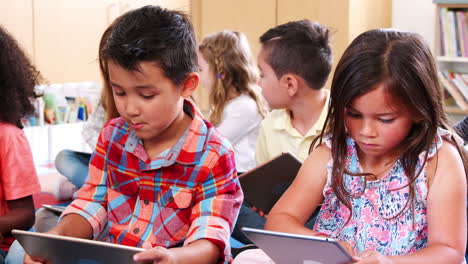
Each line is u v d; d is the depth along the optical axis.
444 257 1.18
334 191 1.34
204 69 2.63
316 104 2.04
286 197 1.40
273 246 1.14
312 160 1.40
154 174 1.32
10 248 1.61
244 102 2.56
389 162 1.32
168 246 1.30
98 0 3.52
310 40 1.99
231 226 1.30
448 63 3.60
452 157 1.26
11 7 3.22
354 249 1.34
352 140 1.35
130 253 1.07
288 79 2.00
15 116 1.70
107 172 1.38
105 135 1.39
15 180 1.66
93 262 1.14
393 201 1.31
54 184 2.91
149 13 1.22
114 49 1.16
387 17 3.63
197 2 3.83
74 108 3.71
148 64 1.15
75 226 1.33
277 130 2.12
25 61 1.77
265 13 3.62
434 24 3.60
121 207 1.35
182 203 1.30
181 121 1.33
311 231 1.31
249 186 1.75
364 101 1.18
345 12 3.34
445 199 1.23
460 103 3.41
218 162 1.30
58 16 3.39
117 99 1.20
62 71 3.43
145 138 1.24
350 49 1.23
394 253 1.30
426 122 1.24
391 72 1.17
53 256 1.18
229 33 2.63
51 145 3.60
